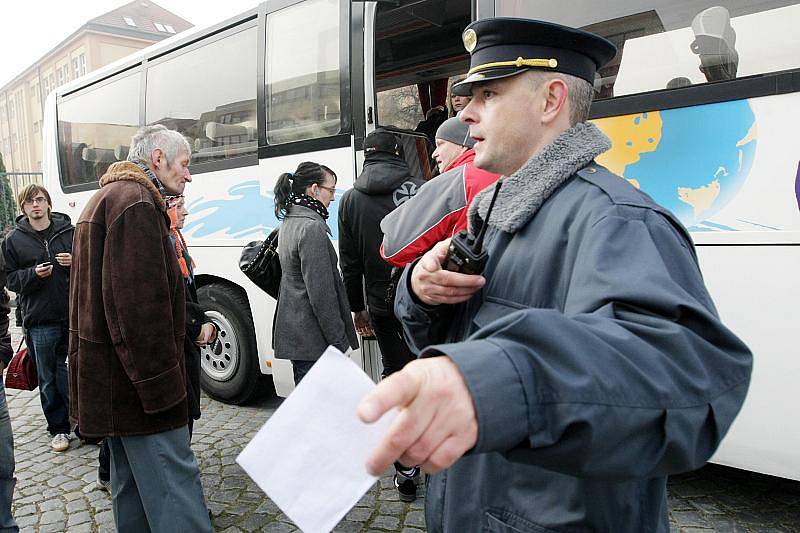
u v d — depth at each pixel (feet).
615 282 2.63
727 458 8.21
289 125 13.43
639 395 2.23
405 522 9.44
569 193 3.31
